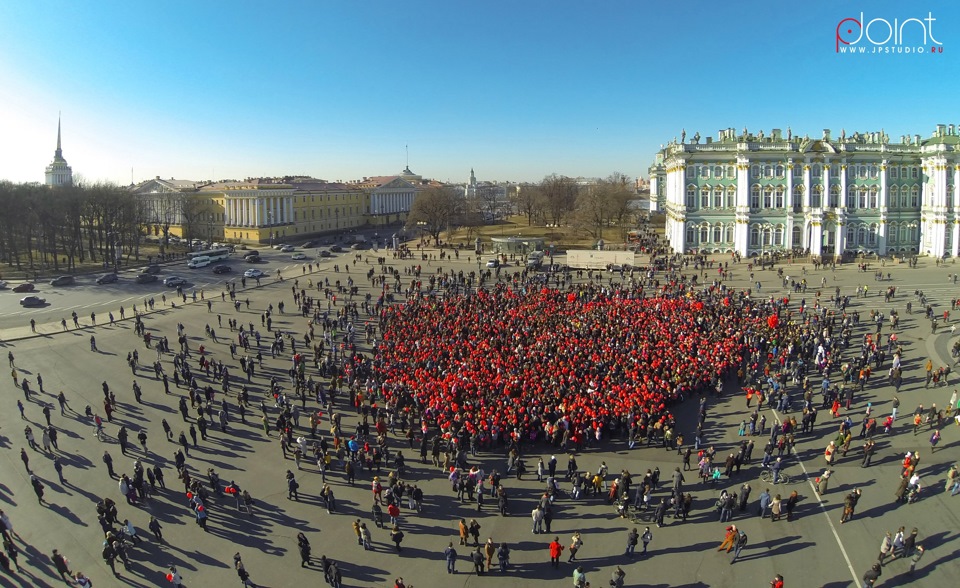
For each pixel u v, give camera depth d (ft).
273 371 196.03
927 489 121.39
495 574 100.58
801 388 174.19
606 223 628.28
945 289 296.71
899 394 167.02
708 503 120.06
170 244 565.12
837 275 340.39
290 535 111.65
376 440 146.51
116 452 141.90
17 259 410.11
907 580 96.53
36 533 112.16
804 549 105.19
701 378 170.50
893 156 399.24
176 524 114.83
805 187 402.11
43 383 185.98
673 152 426.51
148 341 222.48
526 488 126.11
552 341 195.31
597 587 96.94
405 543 109.19
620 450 140.77
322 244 571.28
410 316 244.01
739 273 353.10
